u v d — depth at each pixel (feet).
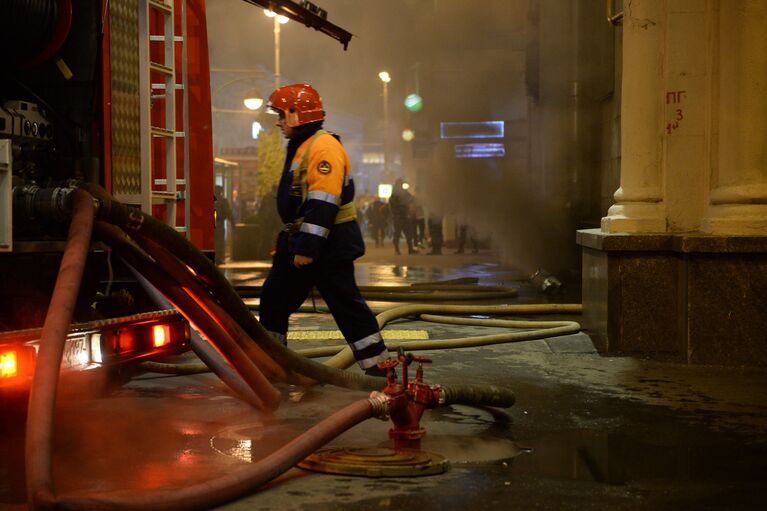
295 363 17.66
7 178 13.67
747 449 14.06
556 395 18.56
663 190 23.97
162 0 20.44
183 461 13.28
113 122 18.33
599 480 12.21
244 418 16.38
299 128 18.90
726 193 22.76
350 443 14.44
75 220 13.94
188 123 21.77
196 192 22.15
